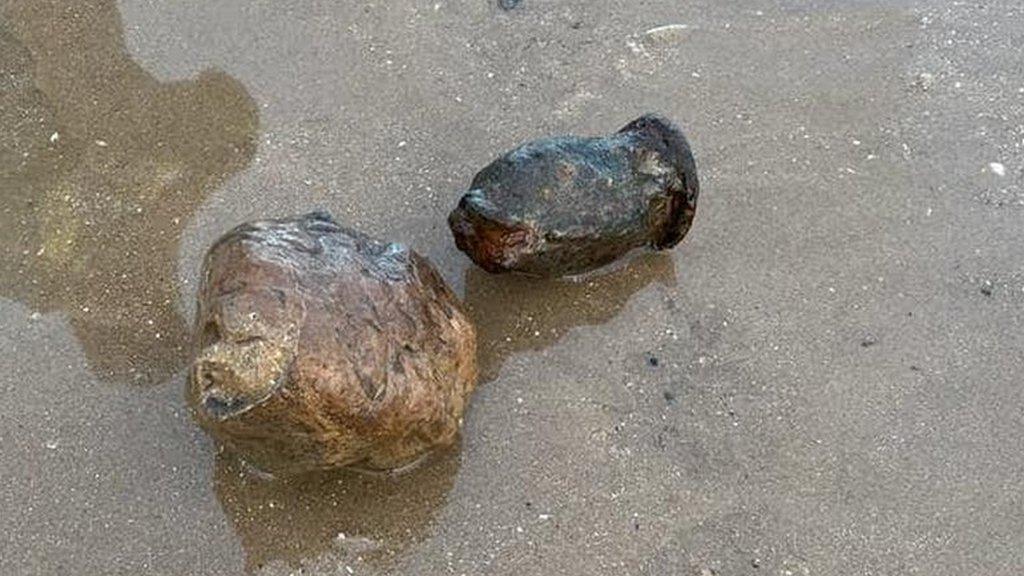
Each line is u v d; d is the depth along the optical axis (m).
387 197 1.16
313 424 0.96
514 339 1.10
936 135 1.21
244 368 0.95
